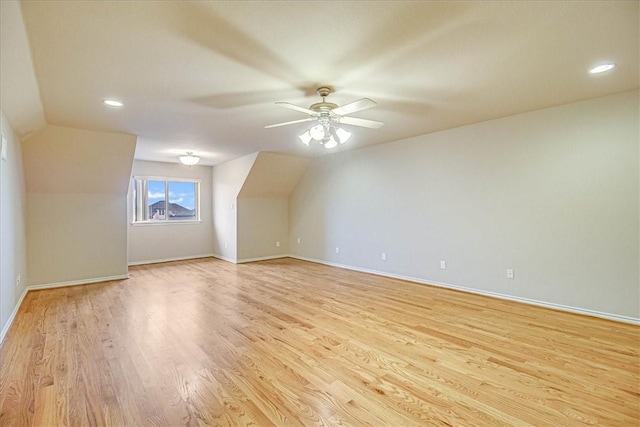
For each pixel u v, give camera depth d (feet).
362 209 19.06
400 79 8.95
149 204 22.59
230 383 7.02
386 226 17.71
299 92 9.78
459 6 5.75
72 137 13.87
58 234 15.75
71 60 7.55
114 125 13.16
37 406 6.19
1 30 5.74
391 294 14.14
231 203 22.77
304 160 22.04
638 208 10.16
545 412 5.98
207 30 6.42
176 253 23.52
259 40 6.82
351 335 9.62
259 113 11.69
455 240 14.69
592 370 7.47
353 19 6.11
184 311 11.93
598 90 10.06
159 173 22.74
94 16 5.87
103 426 5.64
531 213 12.34
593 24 6.36
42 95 9.71
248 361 8.02
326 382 7.05
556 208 11.74
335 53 7.43
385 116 12.66
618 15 6.06
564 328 10.00
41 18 5.88
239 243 22.33
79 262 16.31
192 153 19.77
